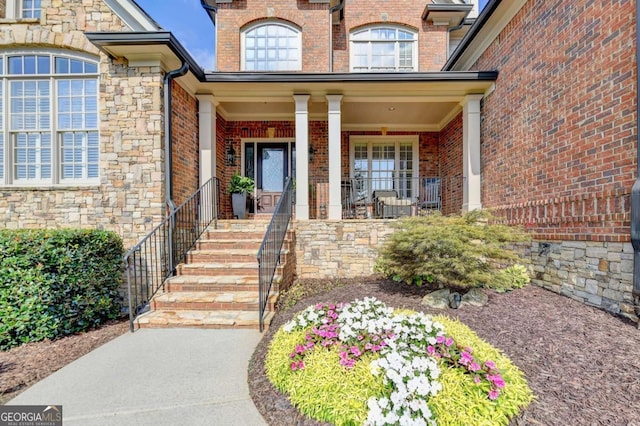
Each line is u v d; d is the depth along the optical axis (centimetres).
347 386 229
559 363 272
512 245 541
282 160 895
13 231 432
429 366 228
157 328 415
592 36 388
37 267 403
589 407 224
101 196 542
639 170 327
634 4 335
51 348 381
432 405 211
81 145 560
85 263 444
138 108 540
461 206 770
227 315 434
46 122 559
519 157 541
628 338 303
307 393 236
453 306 402
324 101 729
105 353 346
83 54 552
